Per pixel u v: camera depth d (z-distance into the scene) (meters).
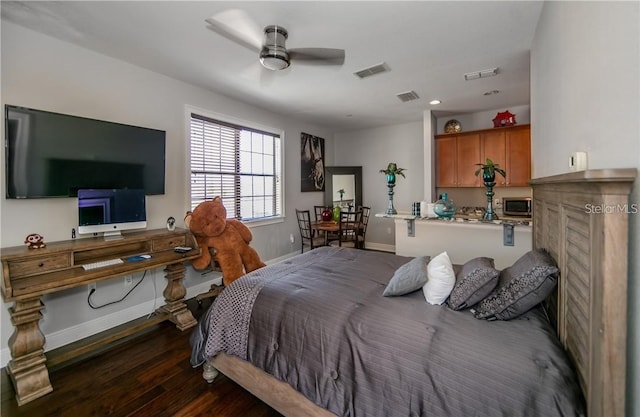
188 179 3.32
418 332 1.30
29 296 1.74
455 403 1.07
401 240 3.32
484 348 1.15
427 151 4.67
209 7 1.92
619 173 0.75
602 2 1.02
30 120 2.13
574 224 1.07
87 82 2.49
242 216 4.19
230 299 1.84
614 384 0.78
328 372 1.36
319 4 1.90
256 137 4.40
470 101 4.11
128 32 2.23
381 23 2.12
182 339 2.48
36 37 2.21
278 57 2.19
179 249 2.71
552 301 1.43
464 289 1.50
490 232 2.80
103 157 2.52
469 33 2.28
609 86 0.96
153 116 2.98
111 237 2.48
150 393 1.82
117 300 2.72
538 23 2.12
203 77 3.13
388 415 1.18
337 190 5.98
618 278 0.77
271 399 1.59
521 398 0.98
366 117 5.02
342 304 1.58
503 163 4.41
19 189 2.10
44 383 1.82
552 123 1.74
